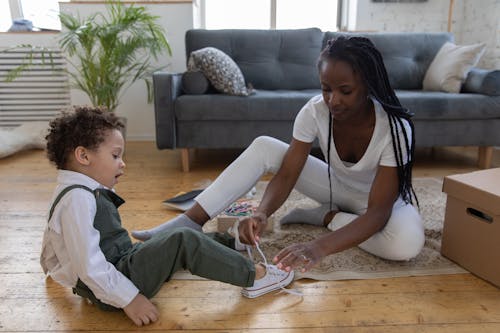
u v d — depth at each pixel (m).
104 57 2.73
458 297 1.19
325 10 3.63
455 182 1.33
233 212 1.64
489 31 3.23
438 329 1.06
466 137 2.50
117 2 2.82
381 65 1.15
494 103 2.44
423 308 1.14
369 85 1.10
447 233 1.39
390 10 3.53
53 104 3.28
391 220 1.30
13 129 3.19
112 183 1.11
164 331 1.05
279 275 1.23
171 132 2.41
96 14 2.85
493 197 1.19
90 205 1.02
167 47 2.89
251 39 2.98
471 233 1.30
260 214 1.28
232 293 1.22
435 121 2.47
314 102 1.34
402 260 1.37
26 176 2.38
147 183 2.28
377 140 1.23
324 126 1.31
